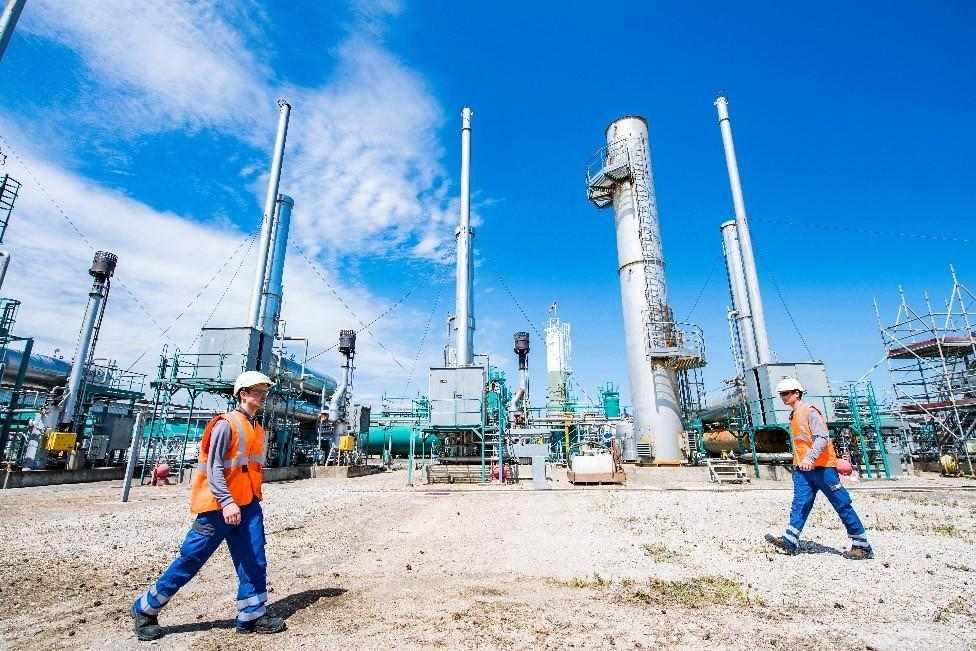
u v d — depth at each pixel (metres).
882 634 4.06
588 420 37.50
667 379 28.88
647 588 5.46
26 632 4.21
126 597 5.30
